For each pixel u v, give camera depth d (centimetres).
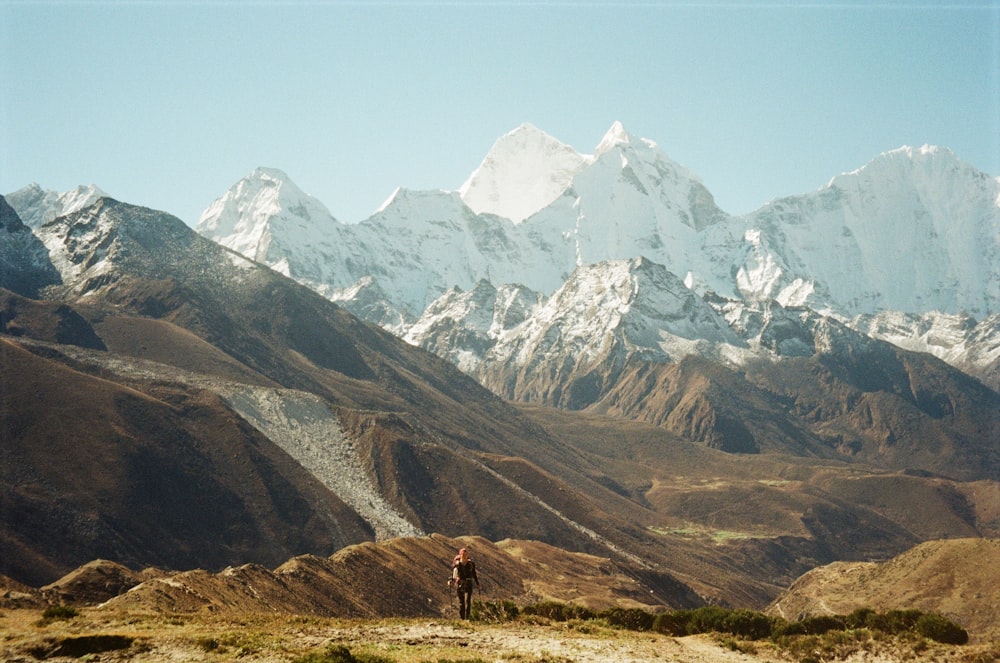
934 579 12800
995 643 5328
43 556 16025
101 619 5303
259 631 4791
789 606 14350
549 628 5588
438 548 14875
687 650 5194
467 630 5038
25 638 4547
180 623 5188
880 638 5462
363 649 4419
